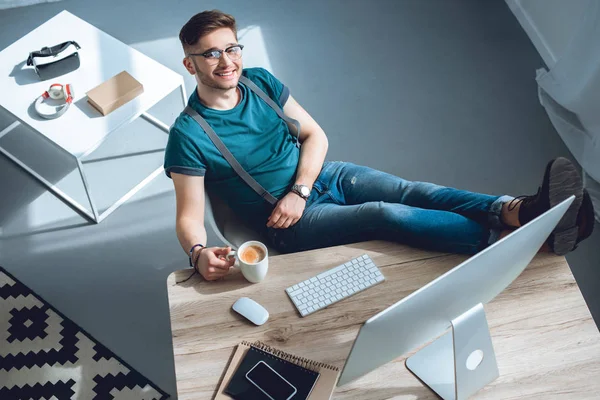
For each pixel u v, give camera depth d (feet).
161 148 10.19
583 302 5.44
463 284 4.36
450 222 5.93
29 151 10.14
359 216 6.30
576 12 10.07
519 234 4.42
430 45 11.63
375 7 12.30
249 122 6.68
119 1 12.35
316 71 11.25
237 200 6.86
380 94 10.87
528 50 11.47
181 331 5.38
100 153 10.14
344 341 5.27
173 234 9.18
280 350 5.20
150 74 9.21
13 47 9.56
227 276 5.78
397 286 5.65
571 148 9.89
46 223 9.30
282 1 12.34
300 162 7.06
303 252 5.94
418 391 4.97
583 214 5.66
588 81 9.25
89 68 9.29
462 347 4.73
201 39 6.08
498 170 9.79
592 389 4.93
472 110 10.59
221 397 4.91
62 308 8.43
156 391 7.68
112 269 8.81
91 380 7.78
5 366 7.90
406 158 9.99
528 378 5.00
